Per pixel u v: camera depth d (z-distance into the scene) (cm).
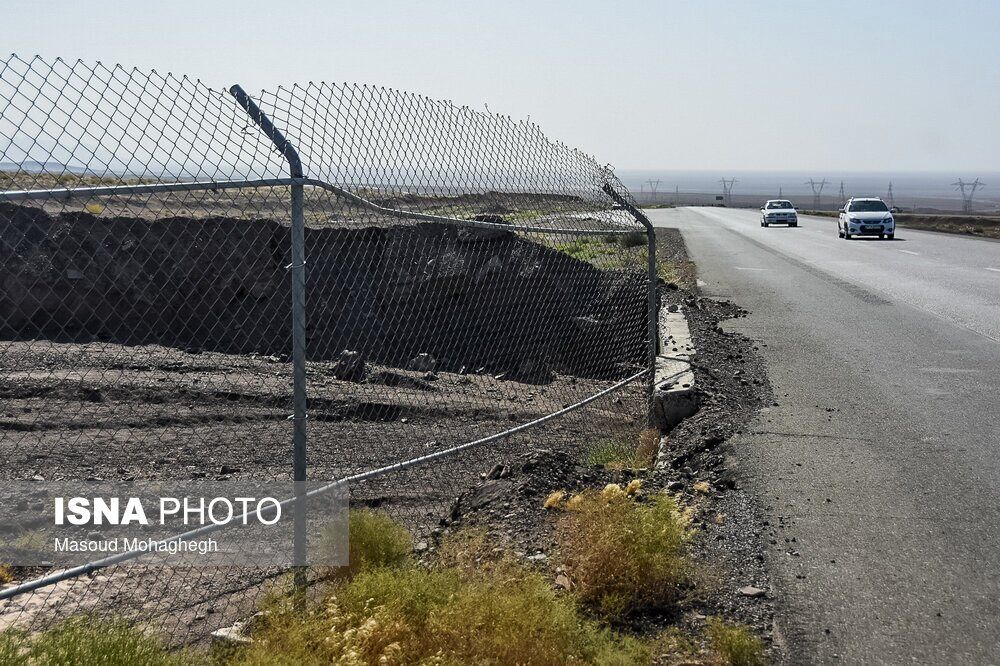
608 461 789
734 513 609
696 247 3450
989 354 1212
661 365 1039
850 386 1011
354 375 1205
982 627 442
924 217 6188
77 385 1087
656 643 420
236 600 496
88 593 511
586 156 848
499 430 950
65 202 542
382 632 385
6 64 352
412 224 1202
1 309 1286
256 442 895
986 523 587
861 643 426
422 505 694
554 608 412
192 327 1469
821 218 6850
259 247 1458
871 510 612
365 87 523
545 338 1411
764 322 1516
